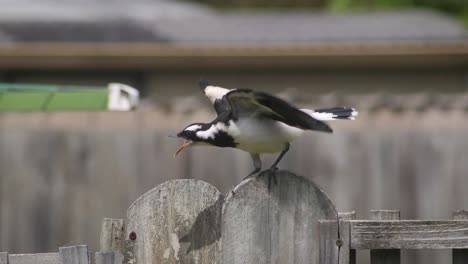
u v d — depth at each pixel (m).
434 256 13.19
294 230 7.14
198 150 13.48
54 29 22.14
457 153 13.50
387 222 7.07
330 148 13.55
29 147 13.57
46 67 19.30
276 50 19.44
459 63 19.62
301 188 7.15
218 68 19.77
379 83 19.95
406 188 13.51
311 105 13.30
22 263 7.06
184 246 7.23
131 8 26.34
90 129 13.53
